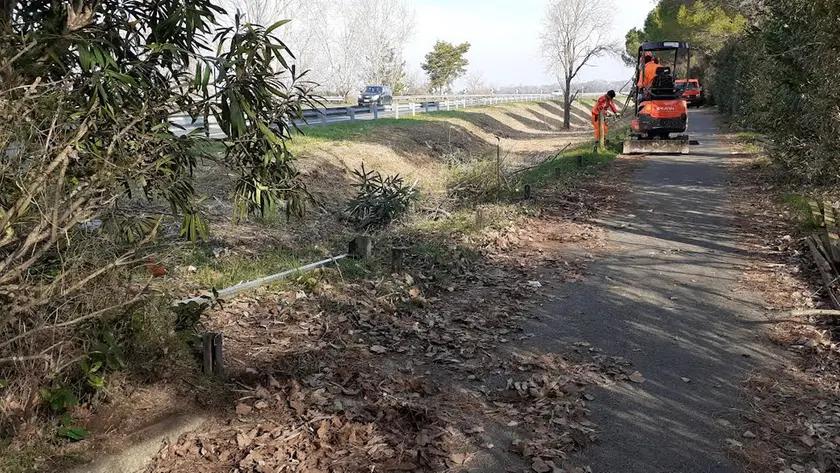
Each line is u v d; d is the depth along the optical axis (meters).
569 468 3.96
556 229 10.30
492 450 4.14
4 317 3.41
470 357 5.50
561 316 6.50
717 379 5.16
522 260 8.47
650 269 8.07
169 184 4.66
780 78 13.33
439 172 16.94
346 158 15.83
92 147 4.03
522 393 4.85
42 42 4.08
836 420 4.50
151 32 4.96
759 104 15.26
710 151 21.12
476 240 9.06
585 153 19.89
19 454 3.54
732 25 34.56
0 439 3.58
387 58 51.28
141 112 4.11
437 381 5.05
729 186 14.12
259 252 8.21
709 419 4.56
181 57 4.98
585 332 6.11
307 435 4.18
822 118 11.38
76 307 3.89
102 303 4.03
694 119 37.53
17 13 4.47
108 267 3.75
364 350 5.46
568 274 7.84
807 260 8.09
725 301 6.90
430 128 24.78
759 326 6.21
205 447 4.00
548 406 4.68
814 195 11.66
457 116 31.59
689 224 10.58
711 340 5.92
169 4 4.91
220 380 4.62
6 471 3.41
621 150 21.73
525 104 50.69
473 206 11.34
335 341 5.54
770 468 3.99
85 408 4.06
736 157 19.23
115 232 4.44
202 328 5.41
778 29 12.94
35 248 3.67
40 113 3.67
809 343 5.73
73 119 3.92
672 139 20.48
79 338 3.92
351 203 10.86
